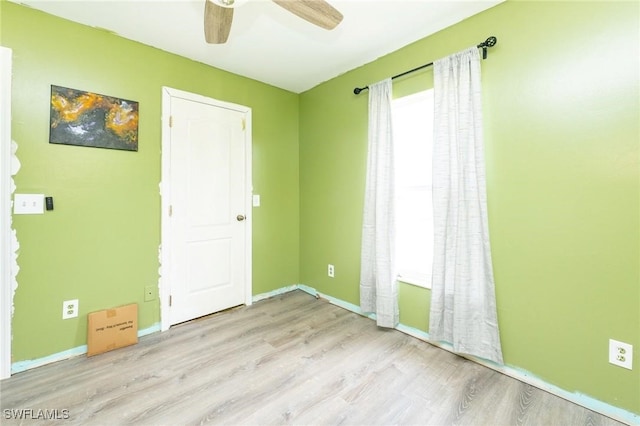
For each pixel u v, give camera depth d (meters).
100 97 2.08
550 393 1.64
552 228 1.64
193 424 1.41
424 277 2.27
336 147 2.94
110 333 2.08
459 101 1.91
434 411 1.50
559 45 1.59
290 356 2.01
